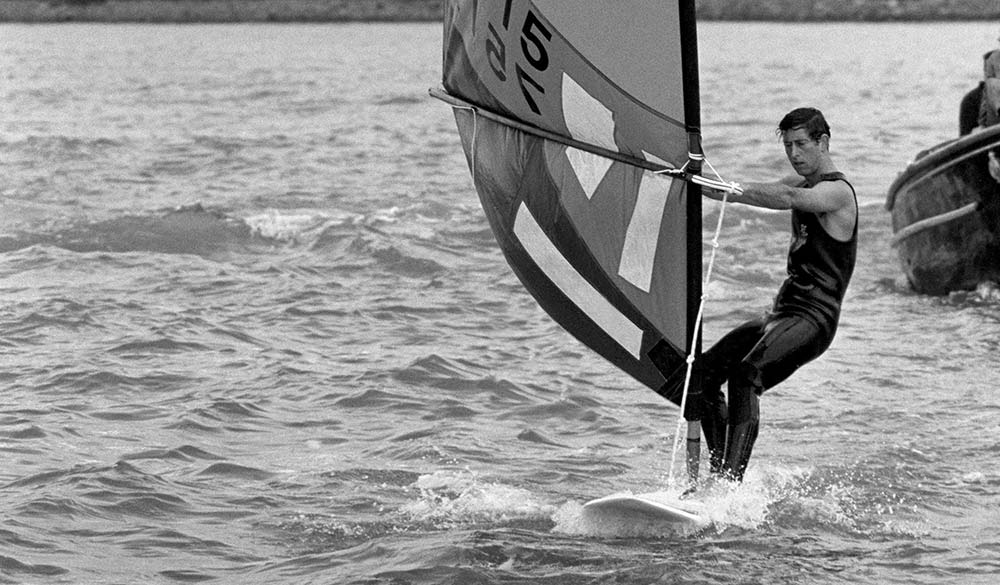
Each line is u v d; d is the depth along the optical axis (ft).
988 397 65.36
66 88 251.19
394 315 84.69
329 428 60.44
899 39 418.31
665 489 52.31
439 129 191.01
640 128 45.29
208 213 112.16
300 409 63.41
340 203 126.62
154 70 301.02
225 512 49.34
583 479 53.52
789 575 43.09
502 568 43.55
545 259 49.44
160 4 577.43
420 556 44.52
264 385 67.05
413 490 51.83
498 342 78.23
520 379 69.31
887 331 80.94
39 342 74.90
